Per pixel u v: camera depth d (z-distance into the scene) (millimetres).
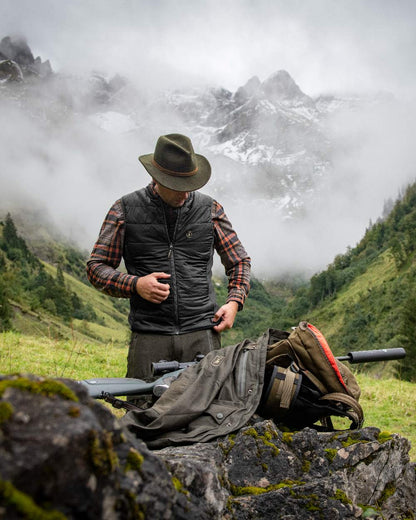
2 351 10266
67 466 1223
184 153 3770
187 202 4043
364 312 126438
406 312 58031
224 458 2652
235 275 4199
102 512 1326
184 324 3895
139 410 2947
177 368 3379
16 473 1127
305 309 168125
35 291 127375
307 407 3150
